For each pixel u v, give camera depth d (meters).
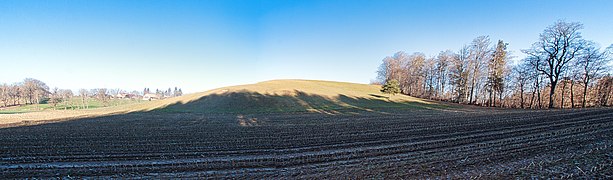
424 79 60.62
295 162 9.09
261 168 8.42
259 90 51.38
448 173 7.02
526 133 12.31
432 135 13.11
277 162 9.12
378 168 7.88
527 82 36.31
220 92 50.28
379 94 55.88
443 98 54.72
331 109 34.91
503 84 39.56
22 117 30.38
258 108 36.41
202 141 12.78
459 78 45.31
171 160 9.39
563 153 8.14
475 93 44.31
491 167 7.29
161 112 34.38
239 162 9.15
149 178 7.55
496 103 42.09
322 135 14.12
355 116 25.67
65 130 17.19
